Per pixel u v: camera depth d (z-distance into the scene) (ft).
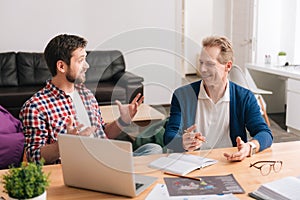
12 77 17.30
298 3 18.01
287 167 5.99
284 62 17.43
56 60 6.51
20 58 17.61
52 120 6.61
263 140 6.70
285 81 19.02
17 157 7.20
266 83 18.83
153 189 5.22
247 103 7.31
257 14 18.72
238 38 20.25
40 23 18.66
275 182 5.25
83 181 5.24
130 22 19.83
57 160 6.53
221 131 7.27
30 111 6.51
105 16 19.45
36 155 6.30
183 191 5.16
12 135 7.15
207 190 5.18
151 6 19.95
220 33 21.21
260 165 6.06
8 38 18.39
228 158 6.20
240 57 20.22
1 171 5.92
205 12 30.30
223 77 7.08
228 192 5.12
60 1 18.75
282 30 18.98
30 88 16.93
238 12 20.07
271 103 19.12
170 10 20.24
